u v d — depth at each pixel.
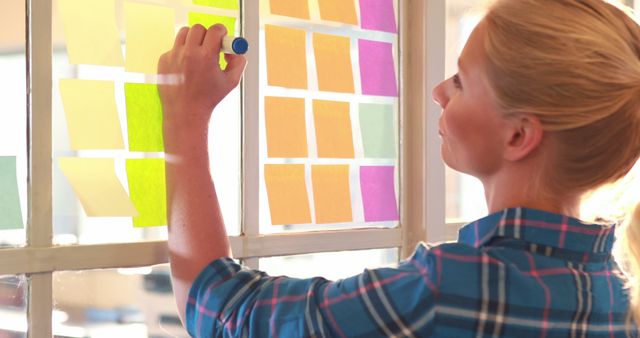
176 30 1.01
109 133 0.95
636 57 0.82
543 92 0.79
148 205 0.99
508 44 0.81
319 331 0.80
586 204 0.90
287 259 1.15
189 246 0.91
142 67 0.98
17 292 0.89
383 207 1.26
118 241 0.97
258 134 1.09
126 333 0.99
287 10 1.13
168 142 0.94
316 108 1.17
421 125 1.29
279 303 0.83
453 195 1.37
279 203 1.12
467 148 0.86
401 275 0.81
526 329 0.80
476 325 0.79
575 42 0.79
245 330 0.84
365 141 1.24
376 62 1.25
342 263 1.22
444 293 0.78
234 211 1.08
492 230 0.85
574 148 0.80
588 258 0.86
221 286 0.86
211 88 0.94
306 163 1.16
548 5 0.81
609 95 0.79
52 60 0.90
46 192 0.90
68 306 0.94
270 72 1.11
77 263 0.92
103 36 0.95
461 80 0.87
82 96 0.93
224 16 1.06
